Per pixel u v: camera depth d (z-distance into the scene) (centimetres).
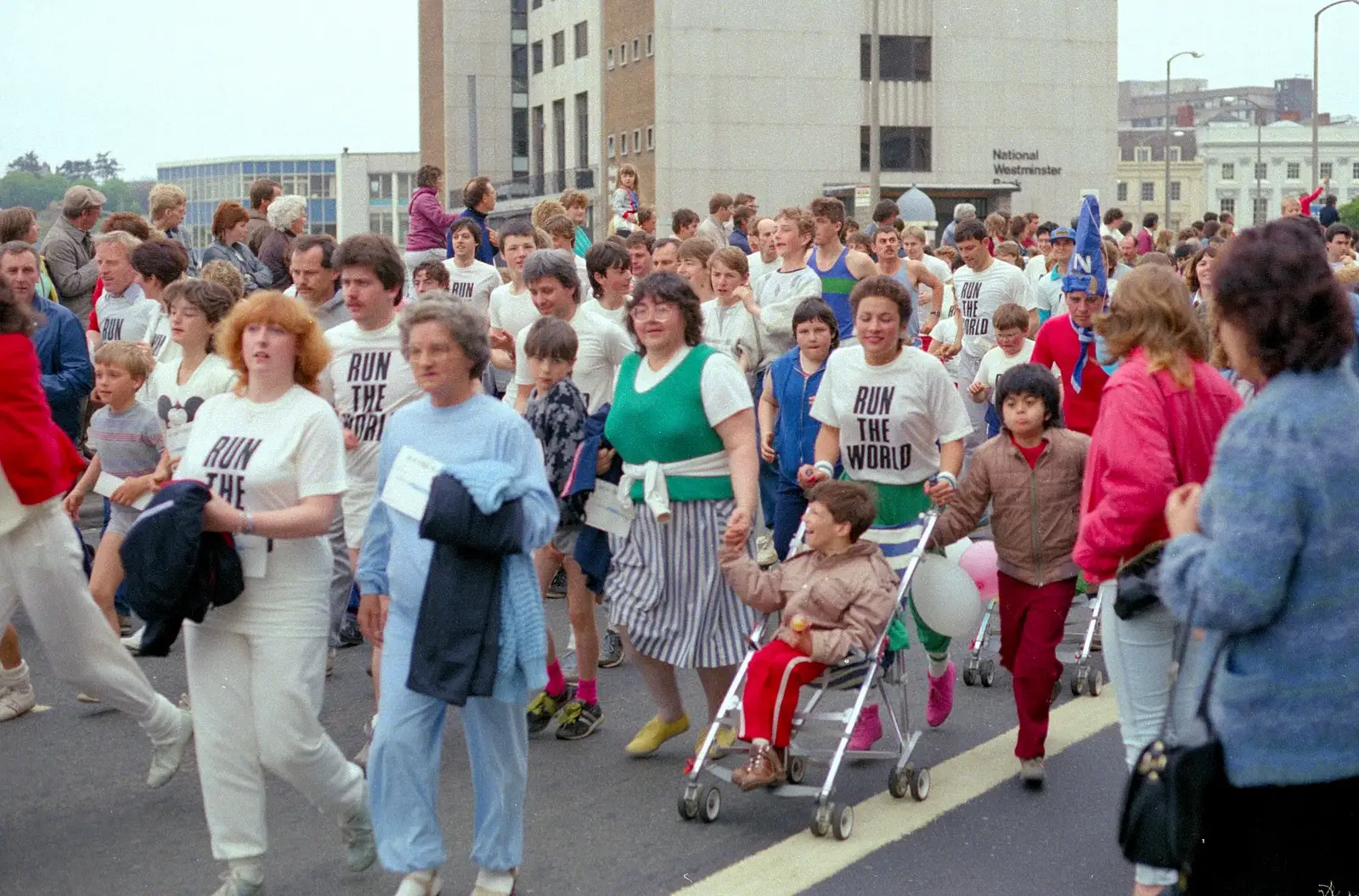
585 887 640
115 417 906
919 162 7612
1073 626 1072
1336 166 18075
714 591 761
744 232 1950
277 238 1634
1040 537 764
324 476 609
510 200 9212
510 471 584
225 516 585
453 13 9806
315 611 614
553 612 1165
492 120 9856
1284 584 412
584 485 790
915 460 805
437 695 570
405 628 595
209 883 652
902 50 7544
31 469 688
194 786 778
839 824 692
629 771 794
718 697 788
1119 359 584
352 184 12888
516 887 640
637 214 2003
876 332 793
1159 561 548
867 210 4691
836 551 727
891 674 771
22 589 702
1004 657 794
